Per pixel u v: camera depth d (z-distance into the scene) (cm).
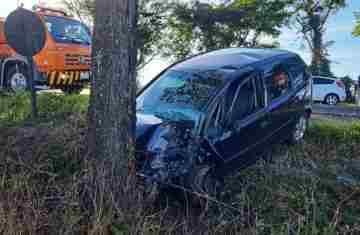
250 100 447
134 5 299
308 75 597
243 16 1956
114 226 273
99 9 294
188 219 323
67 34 862
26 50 503
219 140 397
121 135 304
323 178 422
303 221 309
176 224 313
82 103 635
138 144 362
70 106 610
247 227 315
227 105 416
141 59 1673
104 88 299
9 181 321
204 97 416
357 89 1638
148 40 1783
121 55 296
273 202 352
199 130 386
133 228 275
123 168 305
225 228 311
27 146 388
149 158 356
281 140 519
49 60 796
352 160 511
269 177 410
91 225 274
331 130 650
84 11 1516
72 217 276
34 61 777
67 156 367
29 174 328
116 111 300
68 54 840
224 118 409
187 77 458
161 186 348
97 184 295
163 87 463
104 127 302
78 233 272
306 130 613
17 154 371
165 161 359
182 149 370
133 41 302
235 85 433
